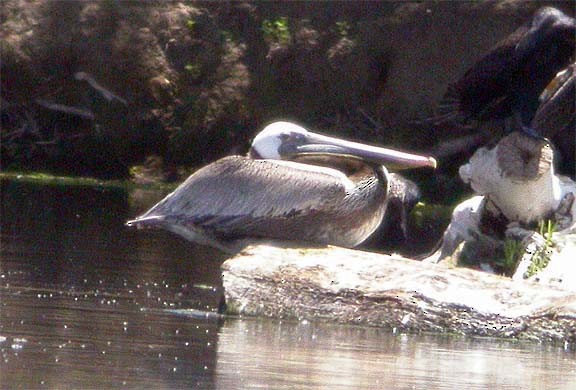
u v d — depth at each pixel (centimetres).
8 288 1266
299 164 1377
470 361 1052
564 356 1115
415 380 946
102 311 1173
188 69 3102
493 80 1358
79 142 3080
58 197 2447
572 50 1345
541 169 1457
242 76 3100
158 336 1067
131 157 3084
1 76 3061
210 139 3083
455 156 2895
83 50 3047
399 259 1275
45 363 909
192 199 1358
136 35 3070
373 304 1217
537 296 1218
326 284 1234
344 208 1361
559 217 1509
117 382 863
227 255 1725
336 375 945
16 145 3080
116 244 1752
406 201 1689
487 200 1526
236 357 993
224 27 3139
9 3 3078
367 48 3017
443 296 1216
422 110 2969
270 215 1346
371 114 3048
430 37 2967
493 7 2925
